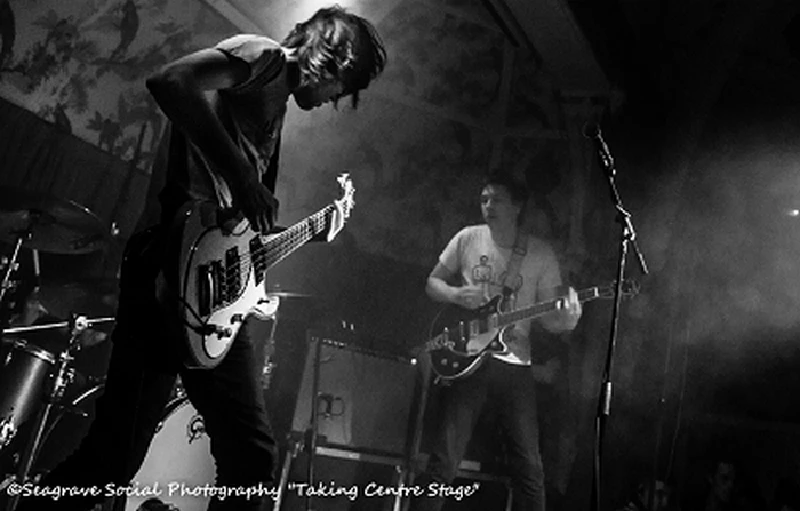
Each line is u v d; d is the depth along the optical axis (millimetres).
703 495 6629
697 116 7359
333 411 4781
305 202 6473
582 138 6926
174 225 2027
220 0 5762
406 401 4891
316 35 2393
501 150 7012
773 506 6270
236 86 2244
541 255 5086
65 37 5277
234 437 2273
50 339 4340
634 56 7234
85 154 5434
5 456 4199
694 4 7031
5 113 5066
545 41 6523
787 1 6891
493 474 5074
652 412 6629
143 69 5676
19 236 4125
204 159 2238
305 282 6266
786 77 7828
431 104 6863
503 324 4723
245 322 2344
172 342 2037
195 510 3812
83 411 4055
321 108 6465
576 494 6285
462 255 5105
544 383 6449
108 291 4441
